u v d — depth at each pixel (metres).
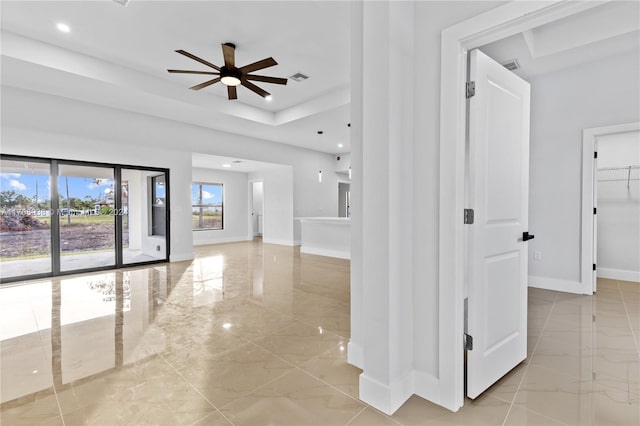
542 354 2.33
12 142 4.40
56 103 4.74
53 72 3.88
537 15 1.45
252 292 4.07
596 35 3.23
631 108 3.49
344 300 3.72
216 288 4.27
